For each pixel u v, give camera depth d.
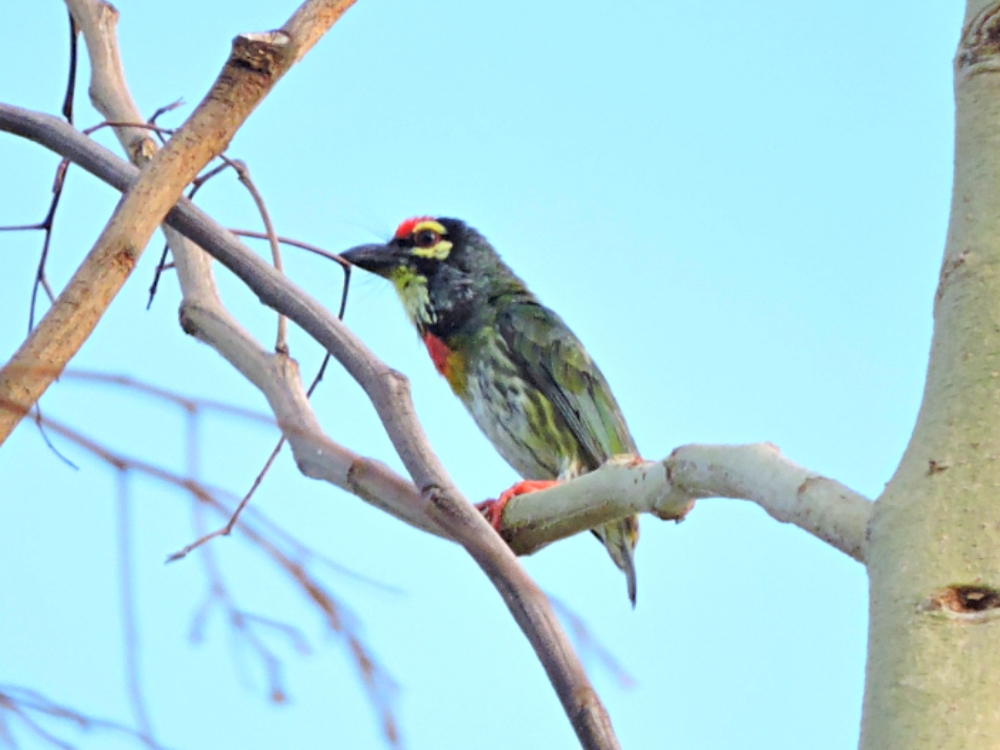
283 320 6.91
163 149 5.11
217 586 4.22
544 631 4.44
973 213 4.91
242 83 5.27
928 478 4.53
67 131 6.04
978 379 4.61
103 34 8.50
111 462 3.91
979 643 4.20
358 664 3.82
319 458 5.80
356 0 5.59
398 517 5.34
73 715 3.87
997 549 4.34
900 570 4.41
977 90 5.08
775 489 5.60
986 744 4.06
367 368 5.30
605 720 4.24
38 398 4.17
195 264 7.52
